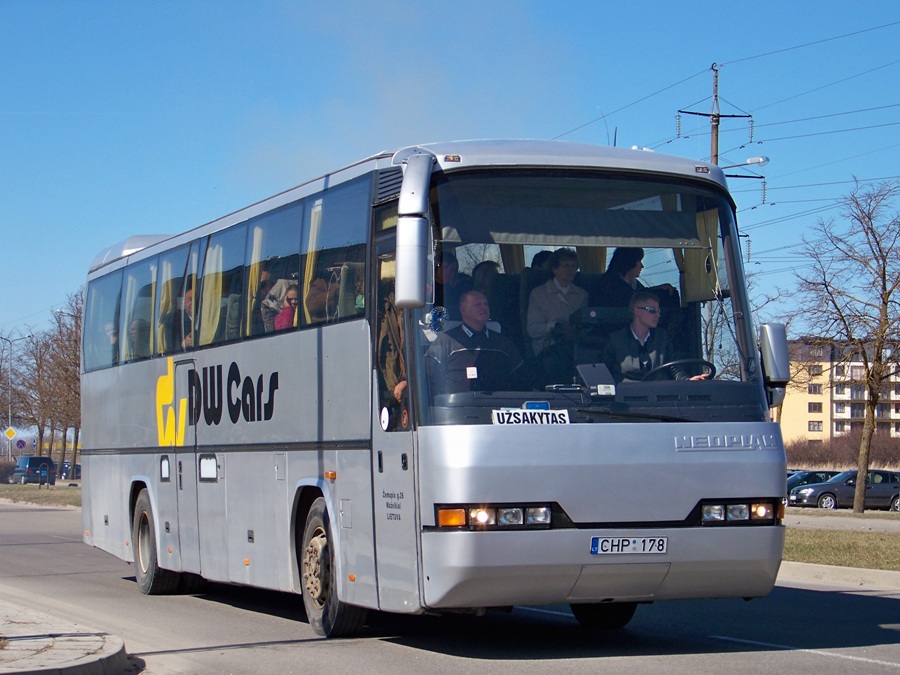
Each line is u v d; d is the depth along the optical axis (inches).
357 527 370.3
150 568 572.4
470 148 350.9
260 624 460.4
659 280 351.6
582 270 344.8
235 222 493.4
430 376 329.1
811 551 737.6
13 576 689.6
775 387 363.9
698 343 350.3
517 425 322.7
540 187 348.8
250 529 459.2
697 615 475.5
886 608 499.8
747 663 344.2
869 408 1382.9
